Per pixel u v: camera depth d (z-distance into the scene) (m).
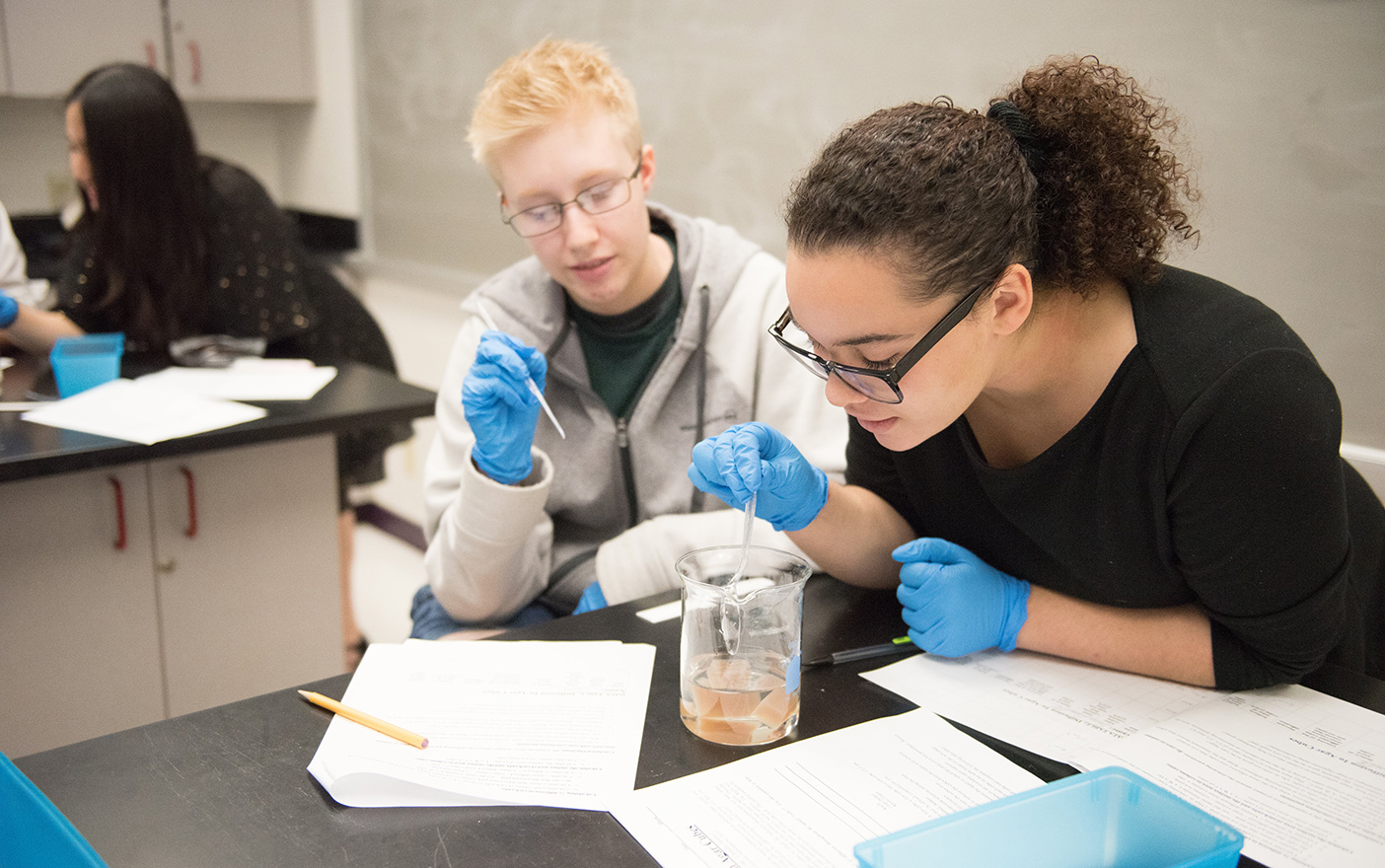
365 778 0.75
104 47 3.05
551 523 1.52
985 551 1.09
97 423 1.68
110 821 0.72
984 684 0.93
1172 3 1.44
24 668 1.71
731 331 1.50
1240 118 1.41
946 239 0.75
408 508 3.56
